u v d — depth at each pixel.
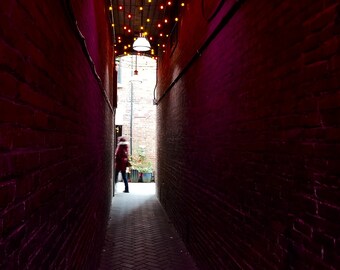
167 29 9.96
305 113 2.29
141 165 18.00
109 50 9.27
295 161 2.42
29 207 1.62
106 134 8.34
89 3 4.04
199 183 5.64
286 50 2.57
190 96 6.42
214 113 4.68
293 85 2.46
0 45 1.25
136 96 18.77
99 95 5.78
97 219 5.53
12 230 1.39
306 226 2.27
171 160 9.08
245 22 3.48
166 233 8.05
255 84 3.18
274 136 2.76
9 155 1.35
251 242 3.26
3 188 1.29
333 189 1.99
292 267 2.44
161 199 11.57
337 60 1.96
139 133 18.72
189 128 6.51
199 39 5.50
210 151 4.89
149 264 6.03
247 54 3.40
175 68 8.21
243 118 3.51
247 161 3.38
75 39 2.97
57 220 2.29
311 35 2.23
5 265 1.32
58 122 2.29
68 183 2.71
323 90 2.10
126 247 6.99
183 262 6.11
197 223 5.79
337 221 1.95
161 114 11.81
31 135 1.65
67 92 2.62
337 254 1.94
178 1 8.00
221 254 4.29
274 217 2.75
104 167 7.52
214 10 4.44
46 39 1.94
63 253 2.53
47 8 1.96
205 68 5.23
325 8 2.08
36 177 1.74
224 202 4.18
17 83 1.45
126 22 11.12
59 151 2.33
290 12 2.52
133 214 10.19
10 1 1.35
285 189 2.57
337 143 1.96
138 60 18.75
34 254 1.72
